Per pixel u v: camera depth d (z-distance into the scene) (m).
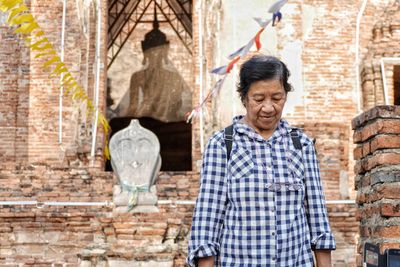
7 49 16.38
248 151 3.16
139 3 20.23
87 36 14.59
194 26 14.48
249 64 3.19
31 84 16.17
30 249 10.88
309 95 14.42
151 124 19.86
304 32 14.66
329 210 11.20
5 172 12.04
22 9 8.65
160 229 9.30
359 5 14.98
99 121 14.00
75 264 10.83
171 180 11.95
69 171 12.06
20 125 16.05
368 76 14.26
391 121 4.43
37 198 11.67
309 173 3.23
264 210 3.06
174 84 19.91
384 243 4.26
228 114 13.73
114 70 20.05
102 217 9.88
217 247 3.11
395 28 14.34
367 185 4.68
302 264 3.08
